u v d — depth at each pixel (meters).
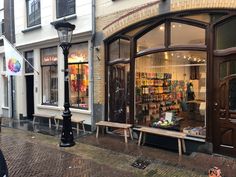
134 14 7.37
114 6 7.96
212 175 3.03
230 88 5.87
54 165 5.59
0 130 9.08
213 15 6.03
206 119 6.17
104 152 6.48
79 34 8.85
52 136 8.28
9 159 5.97
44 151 6.58
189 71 6.64
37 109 11.03
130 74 7.73
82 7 8.88
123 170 5.32
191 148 6.43
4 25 12.77
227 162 5.61
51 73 10.52
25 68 11.82
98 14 8.44
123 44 7.95
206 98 6.16
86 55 9.02
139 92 7.70
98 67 8.52
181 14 6.49
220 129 6.02
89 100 8.86
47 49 10.63
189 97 6.72
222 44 5.96
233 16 5.71
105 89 8.41
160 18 6.90
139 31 7.43
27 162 5.78
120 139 7.71
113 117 8.36
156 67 7.32
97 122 8.46
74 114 9.36
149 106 7.54
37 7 10.92
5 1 12.52
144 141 7.16
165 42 6.91
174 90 7.04
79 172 5.22
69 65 9.62
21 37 11.67
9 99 12.63
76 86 9.42
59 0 9.89
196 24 6.32
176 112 7.04
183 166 5.48
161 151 6.56
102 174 5.12
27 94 11.95
